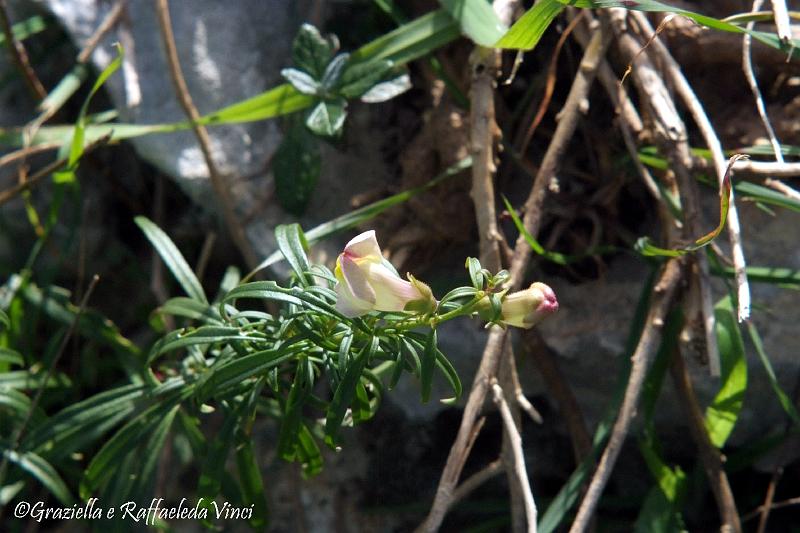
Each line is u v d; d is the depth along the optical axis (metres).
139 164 0.94
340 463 0.89
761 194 0.78
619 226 0.85
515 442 0.76
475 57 0.81
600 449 0.80
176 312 0.79
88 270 0.94
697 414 0.80
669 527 0.80
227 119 0.84
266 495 0.89
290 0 0.91
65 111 0.95
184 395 0.79
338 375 0.74
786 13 0.76
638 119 0.81
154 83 0.89
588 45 0.82
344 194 0.88
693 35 0.84
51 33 0.94
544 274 0.85
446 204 0.84
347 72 0.84
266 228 0.87
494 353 0.77
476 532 0.86
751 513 0.83
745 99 0.85
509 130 0.86
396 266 0.85
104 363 0.91
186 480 0.89
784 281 0.80
